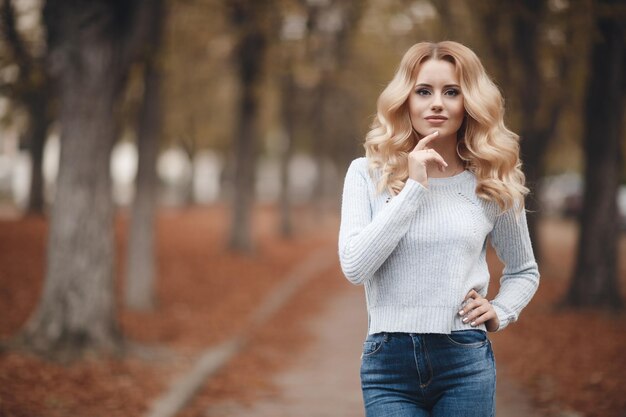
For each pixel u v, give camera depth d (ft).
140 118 36.91
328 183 175.63
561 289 47.03
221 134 105.60
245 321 36.29
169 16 43.14
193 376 23.32
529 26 34.24
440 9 35.99
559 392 21.43
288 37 46.88
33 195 74.84
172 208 126.72
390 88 8.99
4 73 28.58
